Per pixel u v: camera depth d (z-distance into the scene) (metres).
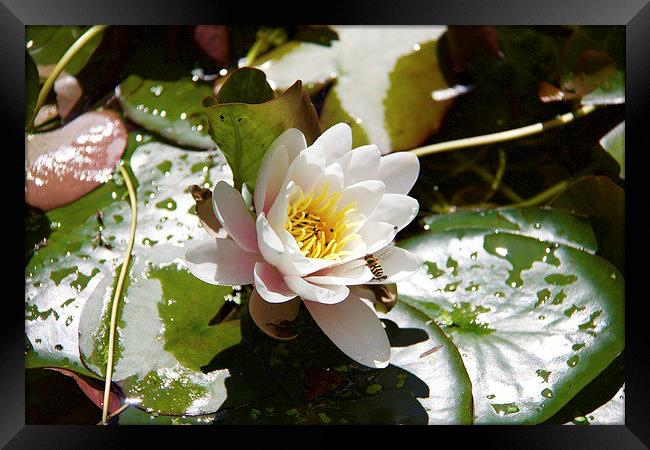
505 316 0.67
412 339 0.66
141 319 0.66
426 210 0.74
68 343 0.66
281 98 0.62
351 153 0.64
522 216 0.71
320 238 0.63
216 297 0.67
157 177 0.72
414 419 0.64
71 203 0.71
